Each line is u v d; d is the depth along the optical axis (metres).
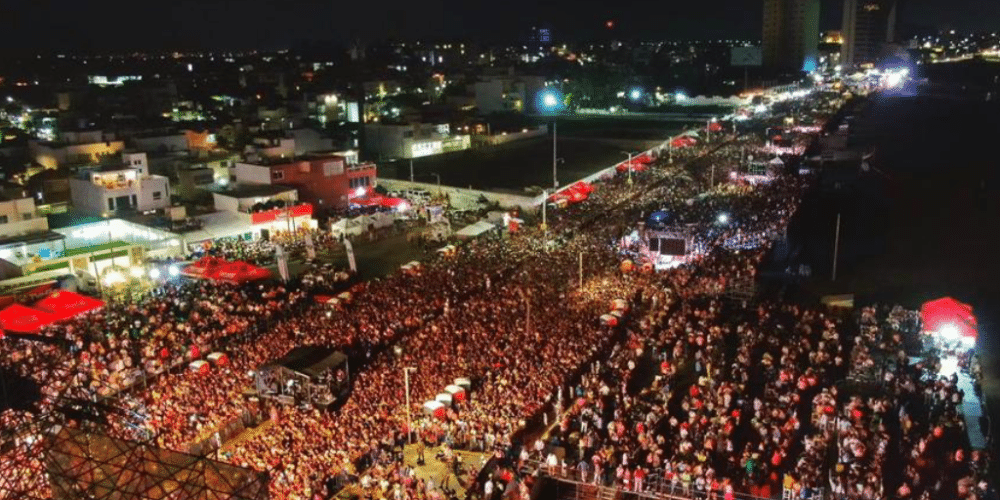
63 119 132.38
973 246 73.31
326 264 62.50
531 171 99.00
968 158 126.56
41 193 75.88
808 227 81.69
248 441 32.91
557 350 41.62
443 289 52.56
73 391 30.84
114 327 44.50
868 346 44.59
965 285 61.28
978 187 102.38
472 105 163.75
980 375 41.06
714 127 145.12
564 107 183.50
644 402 37.41
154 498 14.91
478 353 41.00
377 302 49.97
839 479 29.92
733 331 47.91
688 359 43.06
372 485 29.69
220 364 40.06
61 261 57.94
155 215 70.31
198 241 65.50
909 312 49.84
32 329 40.78
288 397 36.44
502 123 141.12
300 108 153.50
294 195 74.62
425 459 32.47
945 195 97.81
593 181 95.25
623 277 55.25
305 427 33.62
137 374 37.81
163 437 31.36
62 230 64.38
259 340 43.16
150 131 105.12
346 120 156.75
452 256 62.38
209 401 35.62
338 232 71.19
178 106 162.50
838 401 38.12
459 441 33.69
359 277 58.94
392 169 102.06
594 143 124.94
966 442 34.22
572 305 49.22
